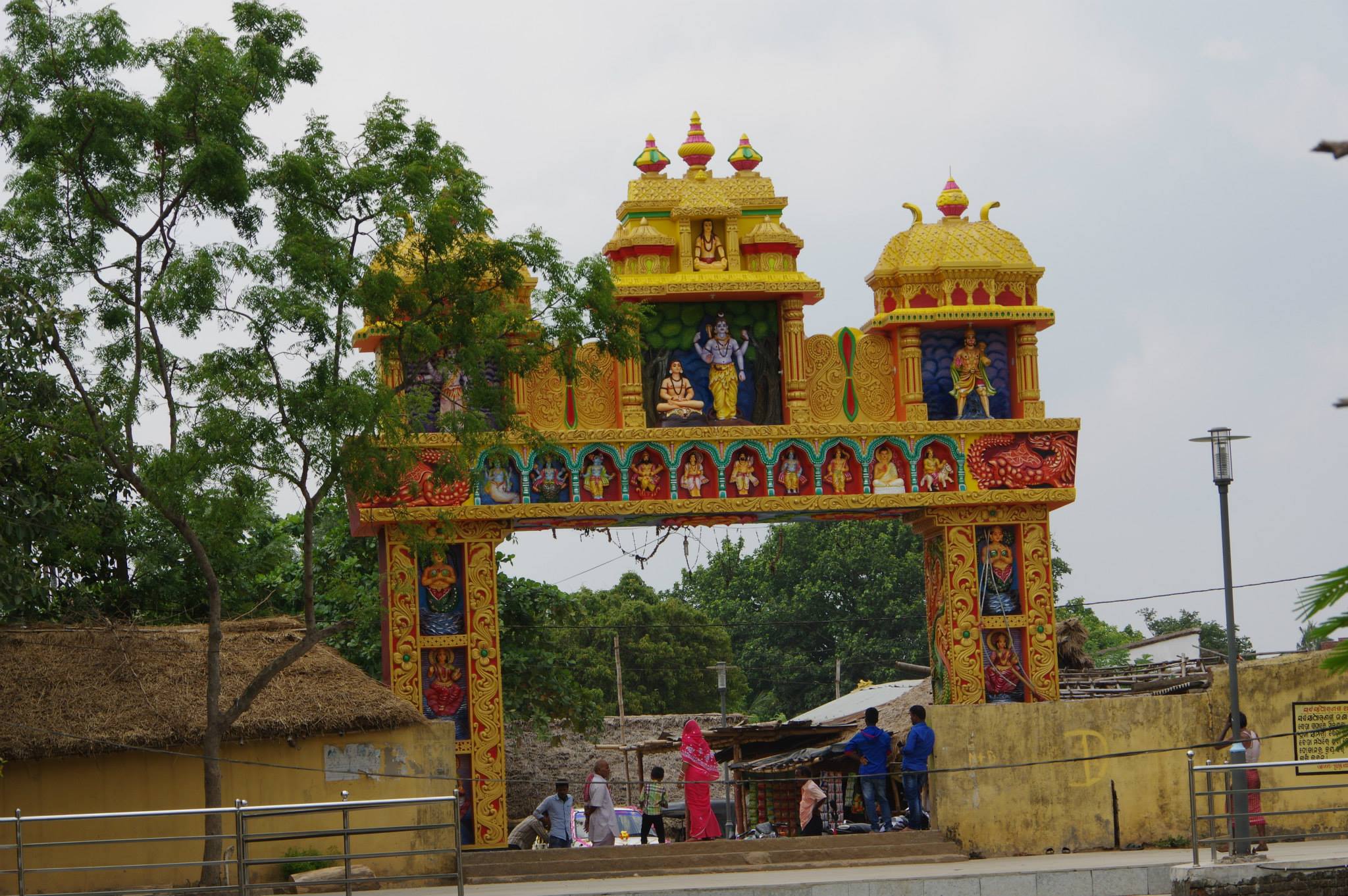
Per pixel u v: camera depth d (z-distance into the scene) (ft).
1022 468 72.08
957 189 75.87
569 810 70.13
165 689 63.05
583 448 69.72
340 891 59.98
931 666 75.61
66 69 58.70
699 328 72.69
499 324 63.72
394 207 60.64
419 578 69.41
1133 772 68.90
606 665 160.97
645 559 73.56
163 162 59.88
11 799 60.75
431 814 64.80
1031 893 60.13
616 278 70.59
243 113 59.88
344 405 58.29
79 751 60.80
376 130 62.13
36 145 57.98
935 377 73.92
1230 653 65.62
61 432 60.13
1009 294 73.26
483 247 62.44
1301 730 70.03
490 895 58.13
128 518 69.56
